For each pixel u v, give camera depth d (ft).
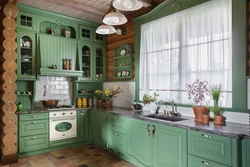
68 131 13.10
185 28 9.80
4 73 10.44
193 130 7.32
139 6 7.02
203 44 8.99
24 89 13.02
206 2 8.87
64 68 13.71
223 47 8.29
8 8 10.47
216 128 7.01
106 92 14.51
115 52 14.99
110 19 7.93
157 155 8.83
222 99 8.32
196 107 8.52
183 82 9.87
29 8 12.21
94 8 12.62
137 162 10.22
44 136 12.16
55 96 14.40
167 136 8.38
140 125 9.75
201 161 7.07
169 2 10.56
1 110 10.96
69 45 14.05
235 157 6.12
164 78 10.94
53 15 13.28
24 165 10.37
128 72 13.70
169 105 10.66
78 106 14.73
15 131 10.78
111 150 12.03
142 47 12.39
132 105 13.42
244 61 7.63
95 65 15.49
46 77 13.99
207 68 8.82
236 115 7.86
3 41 10.43
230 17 8.12
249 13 7.63
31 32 12.41
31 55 12.49
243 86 7.64
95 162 10.79
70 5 11.86
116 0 6.59
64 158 11.37
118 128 11.28
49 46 13.06
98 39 15.79
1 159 10.53
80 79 14.61
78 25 14.57
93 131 13.76
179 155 7.85
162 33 11.06
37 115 11.89
